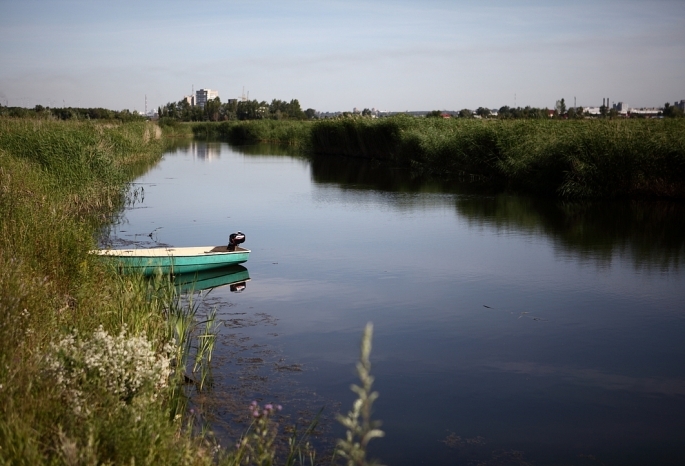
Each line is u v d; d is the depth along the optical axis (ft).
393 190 83.56
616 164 72.54
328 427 21.06
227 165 126.31
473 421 21.77
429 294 36.37
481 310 33.58
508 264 43.14
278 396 23.25
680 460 19.45
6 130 72.23
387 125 130.21
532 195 77.41
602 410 22.67
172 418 19.75
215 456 18.19
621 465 19.16
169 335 25.93
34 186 44.27
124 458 13.53
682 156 69.21
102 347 17.67
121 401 16.16
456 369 26.09
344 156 154.10
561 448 20.07
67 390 15.56
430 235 53.26
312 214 64.39
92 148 70.59
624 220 59.62
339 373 25.50
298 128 209.36
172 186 88.53
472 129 99.09
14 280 21.81
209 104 376.48
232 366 25.88
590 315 32.76
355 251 47.19
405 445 20.12
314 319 32.01
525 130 91.40
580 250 47.21
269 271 41.42
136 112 188.14
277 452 19.26
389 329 30.73
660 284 38.09
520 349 28.27
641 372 25.89
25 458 12.73
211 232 54.24
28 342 18.47
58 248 30.53
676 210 64.95
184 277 39.32
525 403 23.18
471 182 92.32
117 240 49.96
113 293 27.68
